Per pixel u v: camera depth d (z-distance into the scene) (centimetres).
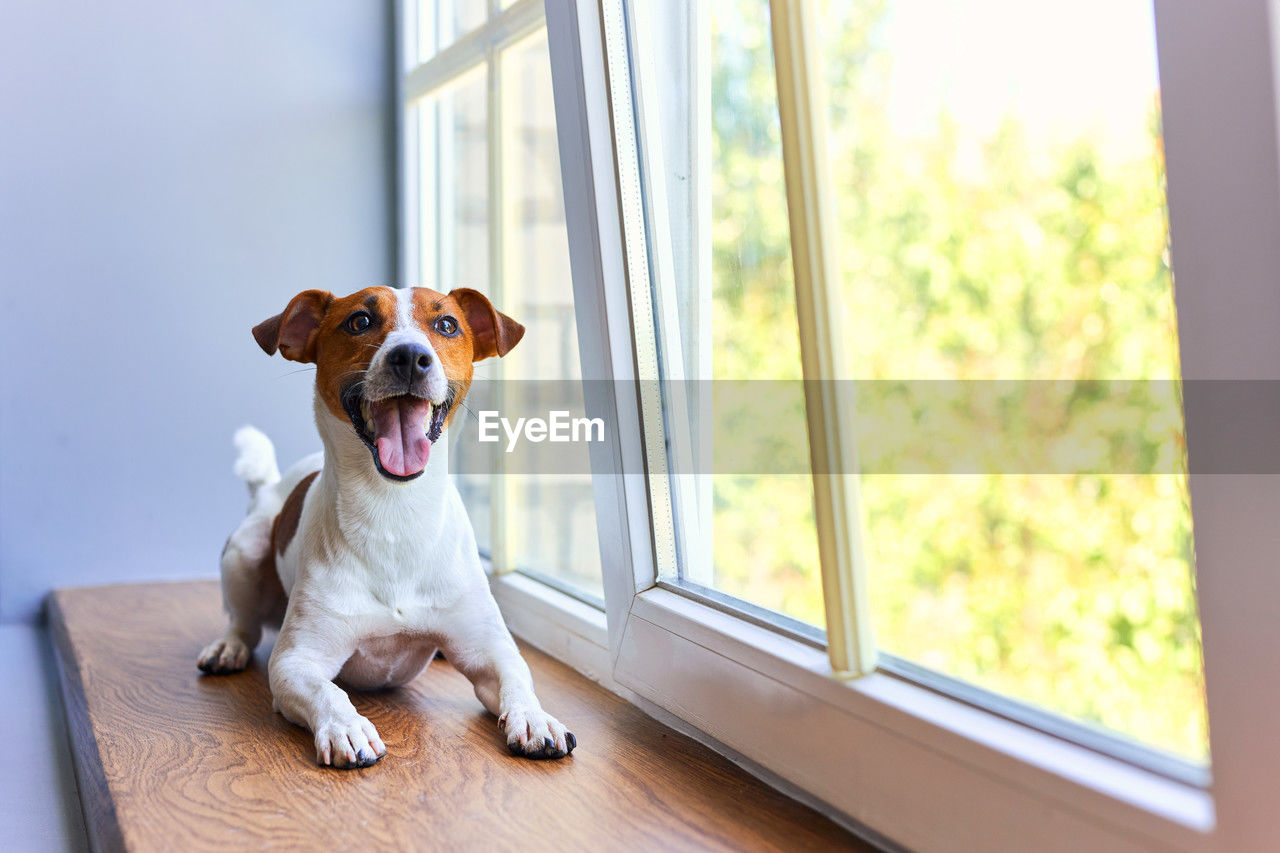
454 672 170
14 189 238
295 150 264
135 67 248
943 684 99
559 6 146
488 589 149
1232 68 66
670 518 148
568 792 114
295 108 264
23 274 239
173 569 255
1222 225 67
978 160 95
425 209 264
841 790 104
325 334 142
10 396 239
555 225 194
